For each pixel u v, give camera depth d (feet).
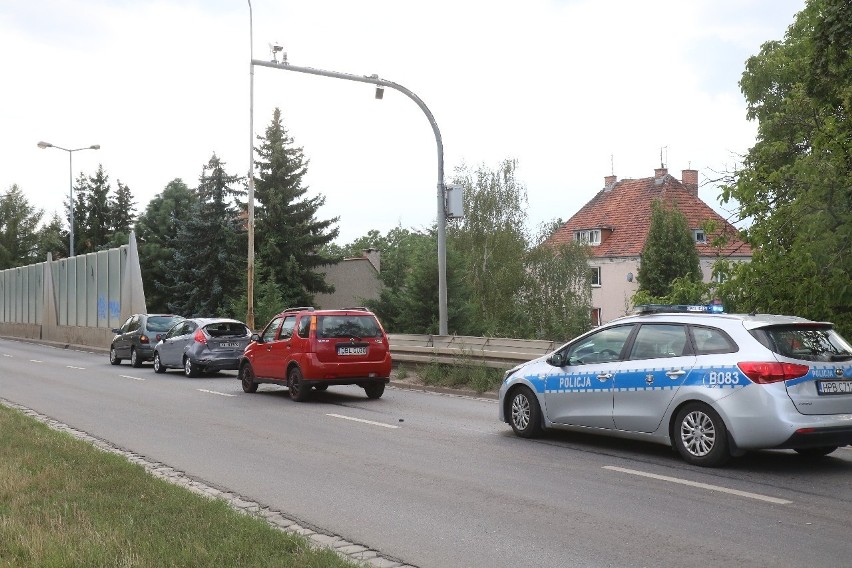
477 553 19.72
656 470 29.19
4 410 45.11
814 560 18.86
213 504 22.86
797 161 43.04
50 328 162.91
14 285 191.31
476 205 168.66
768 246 44.29
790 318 30.42
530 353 58.08
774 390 27.84
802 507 23.79
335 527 22.18
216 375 77.97
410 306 123.44
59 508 22.29
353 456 32.81
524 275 164.66
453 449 34.22
